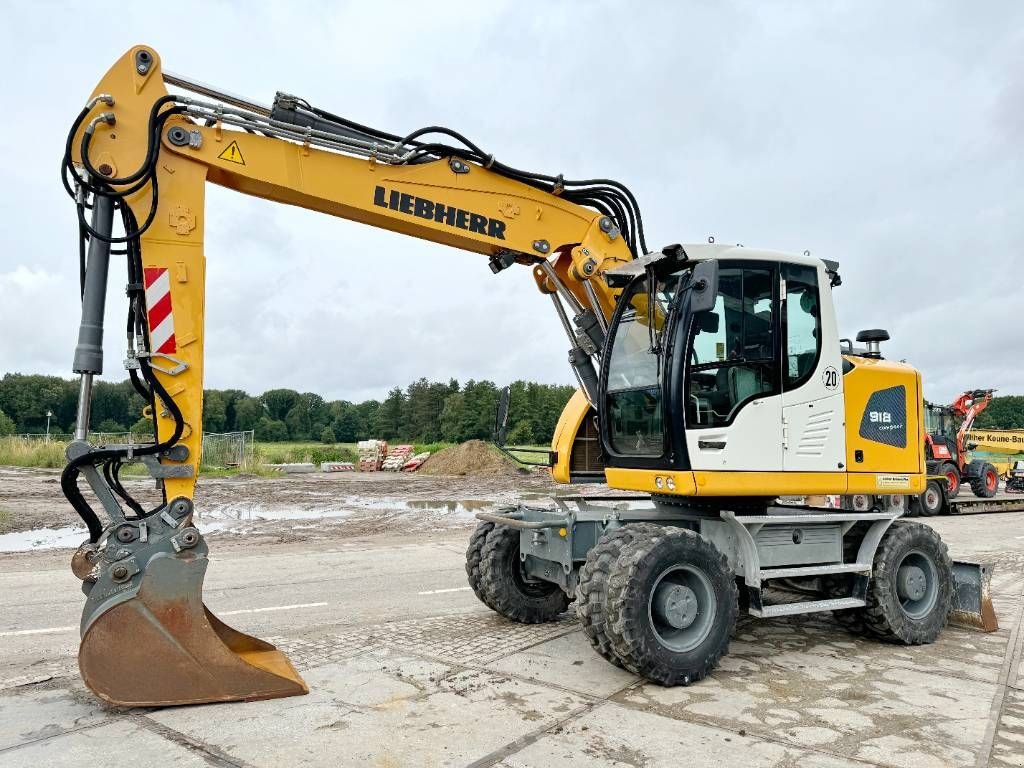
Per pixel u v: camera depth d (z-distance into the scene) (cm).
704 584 454
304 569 836
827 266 564
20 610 627
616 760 325
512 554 585
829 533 537
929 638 539
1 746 337
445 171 513
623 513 529
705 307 459
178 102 428
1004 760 330
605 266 559
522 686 426
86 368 402
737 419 487
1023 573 848
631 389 520
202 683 387
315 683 428
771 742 348
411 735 351
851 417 536
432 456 3020
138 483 1923
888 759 329
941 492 1602
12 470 2438
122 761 321
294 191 464
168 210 429
